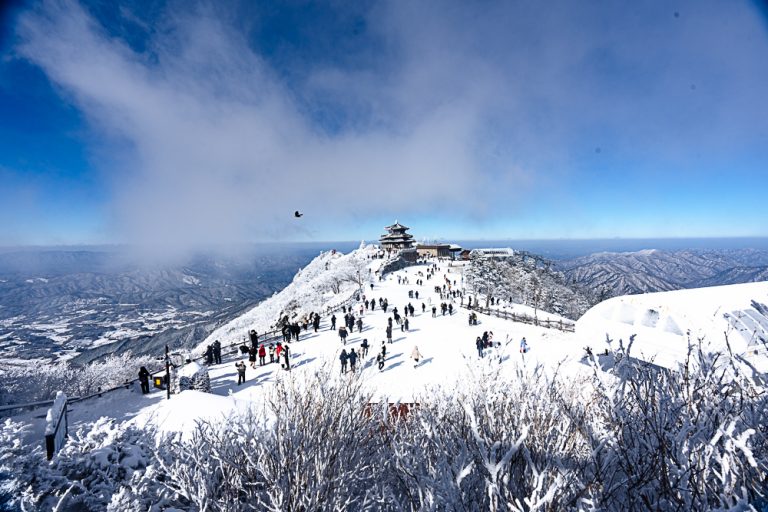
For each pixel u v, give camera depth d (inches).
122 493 171.5
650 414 124.8
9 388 776.3
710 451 97.3
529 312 1341.0
